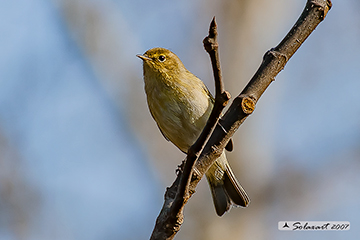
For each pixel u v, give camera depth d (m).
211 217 12.13
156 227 5.91
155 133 13.06
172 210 5.74
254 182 12.62
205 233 11.98
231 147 9.30
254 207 12.35
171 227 5.81
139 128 13.03
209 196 12.33
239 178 12.62
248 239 12.05
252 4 14.45
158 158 12.87
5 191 11.62
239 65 14.06
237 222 12.14
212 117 5.02
